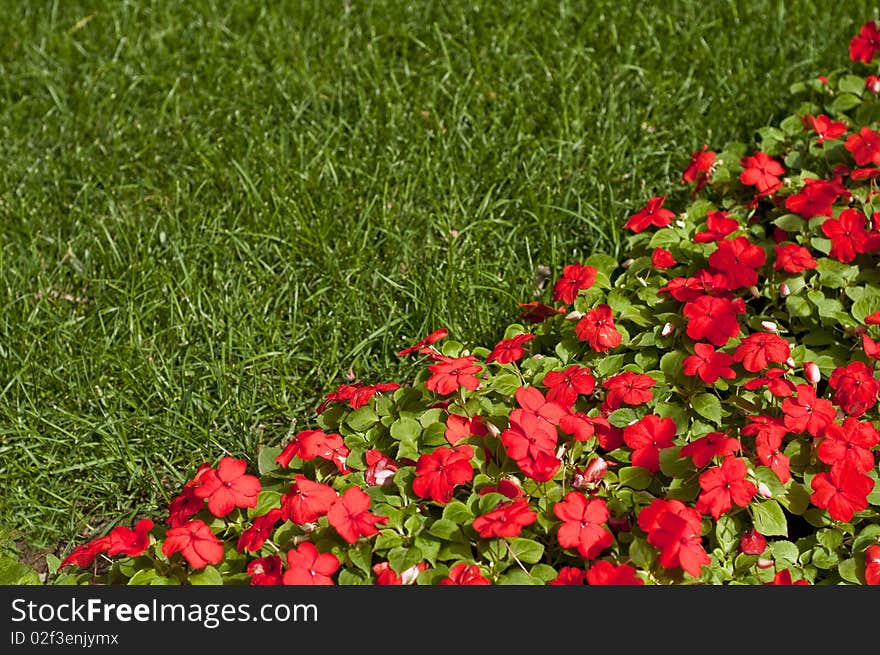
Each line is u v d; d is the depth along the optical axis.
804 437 2.65
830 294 3.16
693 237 3.32
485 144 4.12
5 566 2.49
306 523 2.39
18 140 4.38
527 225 3.78
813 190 3.21
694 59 4.50
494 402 2.76
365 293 3.62
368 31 4.81
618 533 2.48
